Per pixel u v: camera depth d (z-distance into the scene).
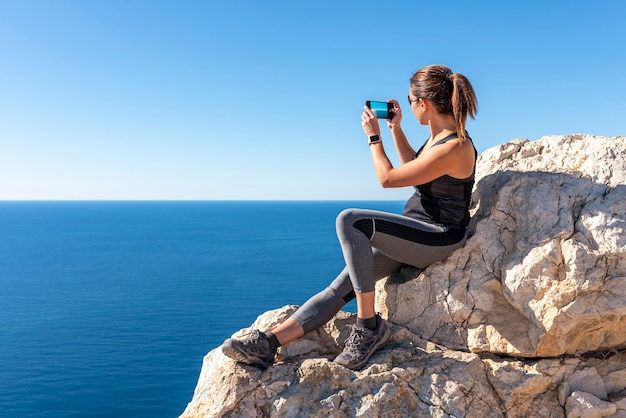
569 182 3.61
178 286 84.62
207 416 3.28
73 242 177.00
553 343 3.27
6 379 40.03
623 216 3.27
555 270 3.28
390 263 3.78
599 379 3.32
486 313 3.54
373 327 3.41
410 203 3.72
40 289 84.06
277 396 3.26
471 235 3.81
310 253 133.25
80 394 36.59
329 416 3.12
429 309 3.69
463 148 3.34
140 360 44.34
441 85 3.39
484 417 3.19
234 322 59.31
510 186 3.79
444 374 3.31
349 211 3.43
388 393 3.20
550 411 3.27
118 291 80.94
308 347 3.61
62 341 51.53
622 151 3.66
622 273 3.13
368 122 3.52
